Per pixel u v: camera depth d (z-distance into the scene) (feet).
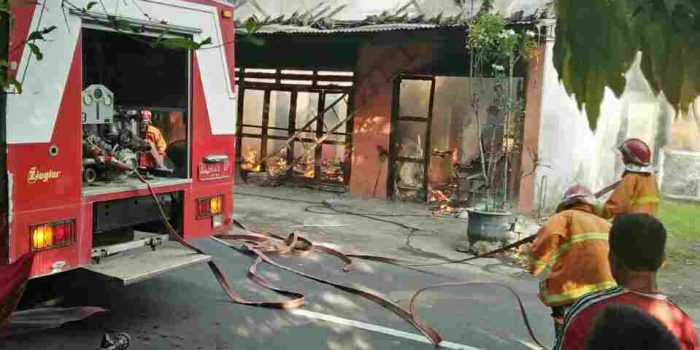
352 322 20.65
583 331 7.95
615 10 3.40
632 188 17.69
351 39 43.42
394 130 44.11
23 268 15.14
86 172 18.54
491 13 34.47
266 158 49.08
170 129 21.44
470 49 34.58
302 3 47.75
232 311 21.24
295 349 18.22
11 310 15.24
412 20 38.93
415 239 33.63
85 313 17.65
